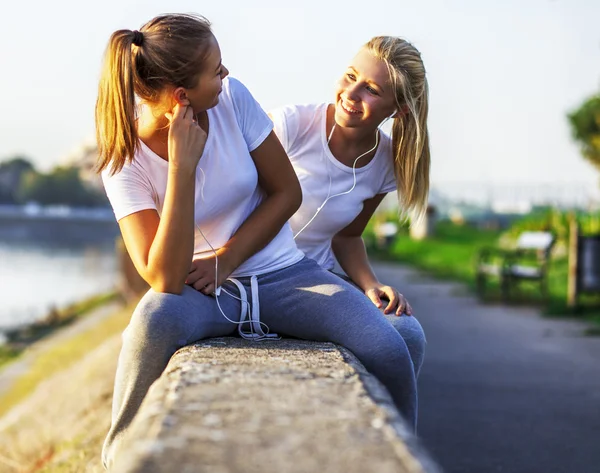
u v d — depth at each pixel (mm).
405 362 3102
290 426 1898
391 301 3715
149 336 2943
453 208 43469
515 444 5473
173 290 3096
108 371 8938
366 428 1887
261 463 1684
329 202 3865
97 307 23328
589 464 5039
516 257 18375
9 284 42688
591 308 12648
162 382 2387
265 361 2654
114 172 3197
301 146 3867
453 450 5336
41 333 19906
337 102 3734
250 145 3369
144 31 3133
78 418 7199
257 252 3402
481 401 6758
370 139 3857
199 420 1939
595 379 7723
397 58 3654
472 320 12039
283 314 3295
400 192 3916
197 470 1650
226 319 3264
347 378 2379
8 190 173000
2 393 11664
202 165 3238
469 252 23609
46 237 112438
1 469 6586
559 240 20109
